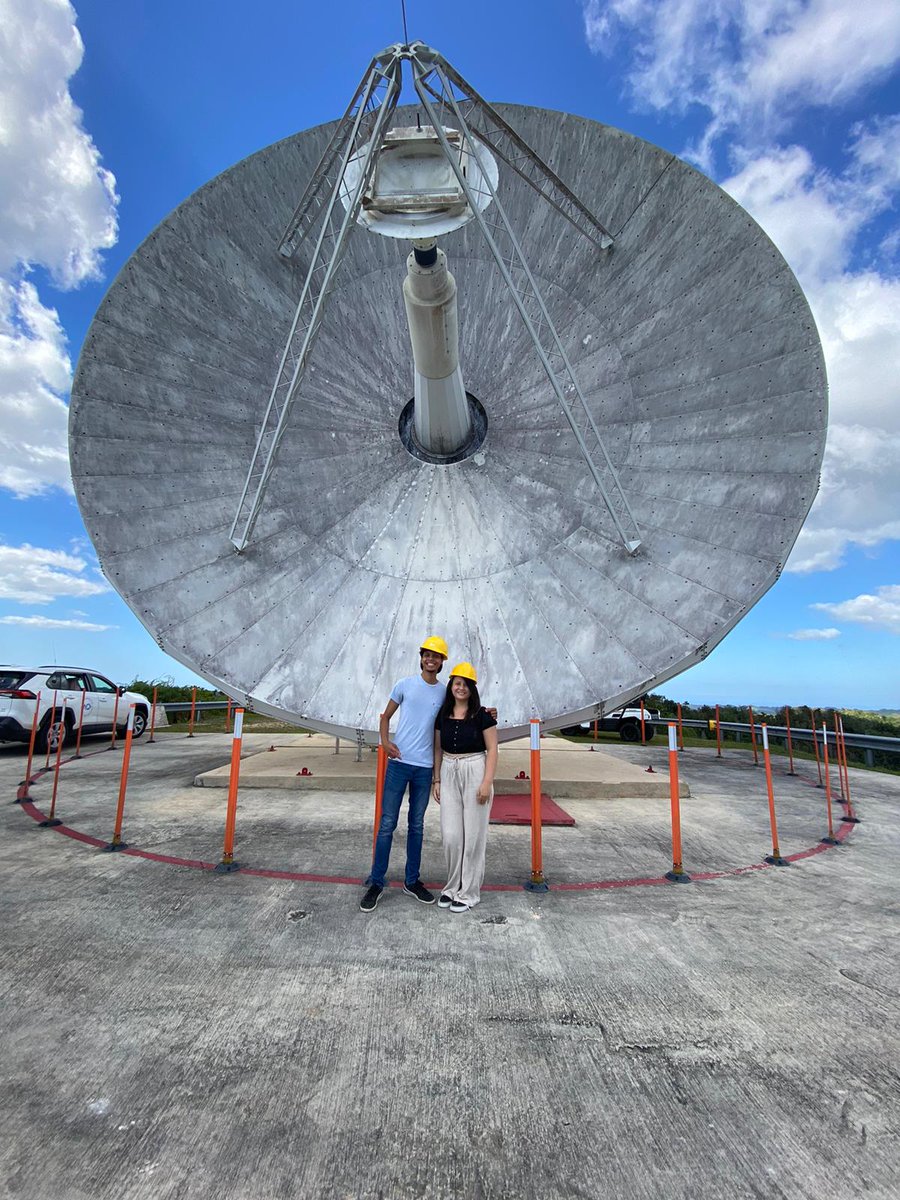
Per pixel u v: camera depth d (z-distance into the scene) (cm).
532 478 851
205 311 864
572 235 898
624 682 687
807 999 352
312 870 565
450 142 634
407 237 610
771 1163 230
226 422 855
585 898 508
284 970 376
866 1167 229
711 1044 307
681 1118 254
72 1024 316
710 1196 216
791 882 564
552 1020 325
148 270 833
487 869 580
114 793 915
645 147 839
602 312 877
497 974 374
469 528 833
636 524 729
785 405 723
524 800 875
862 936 442
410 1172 224
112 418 795
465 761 485
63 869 561
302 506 845
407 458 893
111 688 1633
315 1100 262
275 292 906
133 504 780
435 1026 319
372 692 726
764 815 847
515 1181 221
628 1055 296
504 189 926
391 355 942
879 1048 306
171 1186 216
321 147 903
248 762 1113
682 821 789
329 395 910
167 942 412
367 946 410
